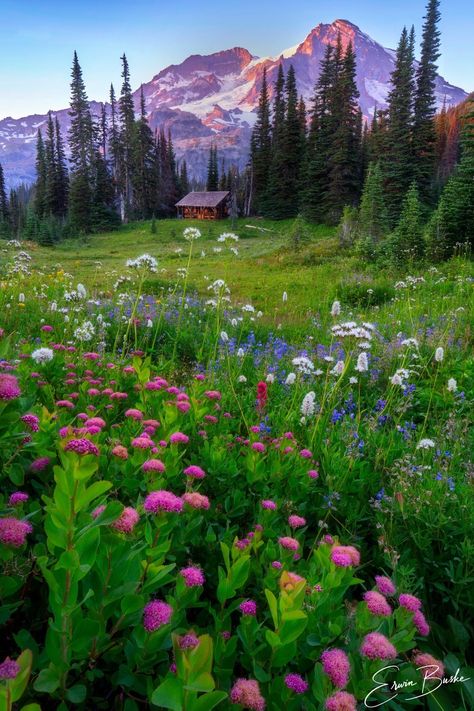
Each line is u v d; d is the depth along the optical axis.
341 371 5.29
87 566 1.62
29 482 3.04
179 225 91.88
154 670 2.09
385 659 1.87
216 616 2.19
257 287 26.80
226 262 7.50
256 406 5.27
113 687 1.97
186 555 2.84
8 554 1.96
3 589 1.96
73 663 1.91
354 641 2.20
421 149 57.59
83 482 1.71
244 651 2.25
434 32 58.12
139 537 2.29
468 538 3.40
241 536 3.27
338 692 1.73
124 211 101.56
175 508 2.03
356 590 3.18
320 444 4.61
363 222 45.59
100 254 63.09
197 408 4.34
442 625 3.06
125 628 2.11
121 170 105.25
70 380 4.54
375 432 5.19
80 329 6.47
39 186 106.88
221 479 3.54
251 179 100.12
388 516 3.74
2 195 104.19
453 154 97.00
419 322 11.05
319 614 2.30
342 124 69.56
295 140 83.69
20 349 5.59
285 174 85.06
